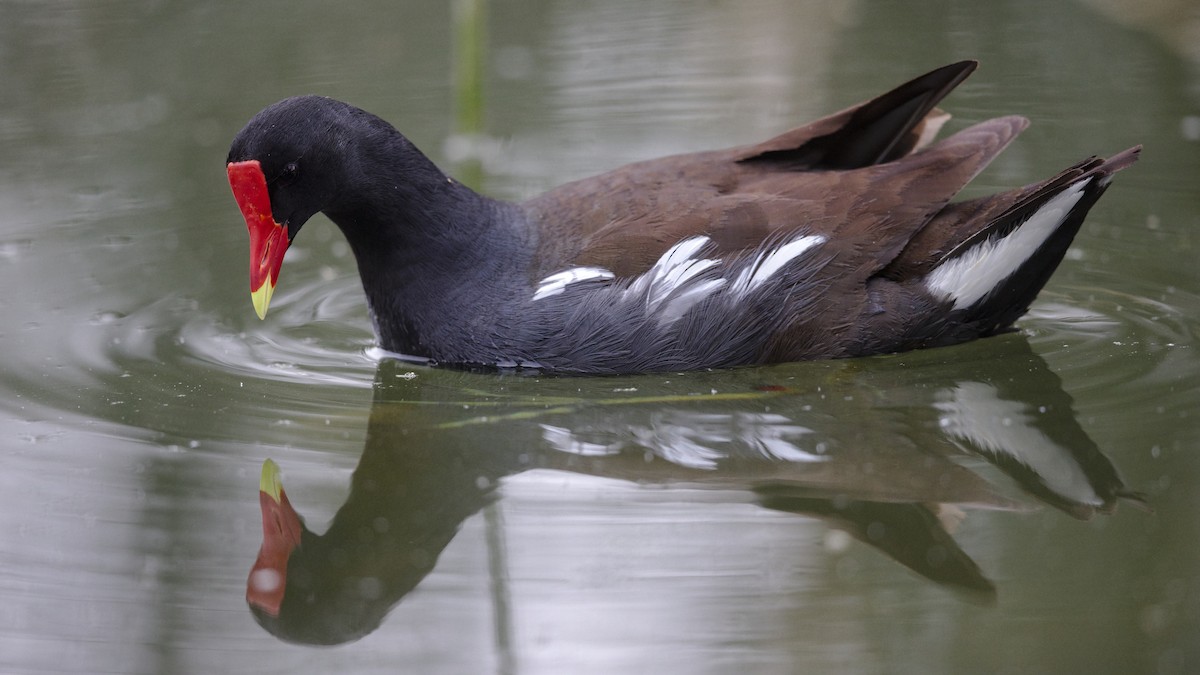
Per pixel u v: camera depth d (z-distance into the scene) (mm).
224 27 20734
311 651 7914
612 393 10867
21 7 21031
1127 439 9852
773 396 10742
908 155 11656
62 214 15266
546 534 8930
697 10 22016
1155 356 11227
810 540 8805
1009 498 9289
